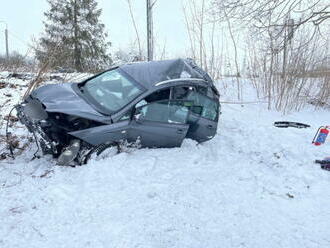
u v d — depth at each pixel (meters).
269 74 11.87
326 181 6.13
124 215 4.39
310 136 8.55
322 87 12.53
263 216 4.80
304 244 4.22
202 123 7.10
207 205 4.89
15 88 9.91
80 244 3.75
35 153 5.77
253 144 7.78
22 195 4.62
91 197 4.73
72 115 5.50
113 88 6.43
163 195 4.99
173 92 6.46
